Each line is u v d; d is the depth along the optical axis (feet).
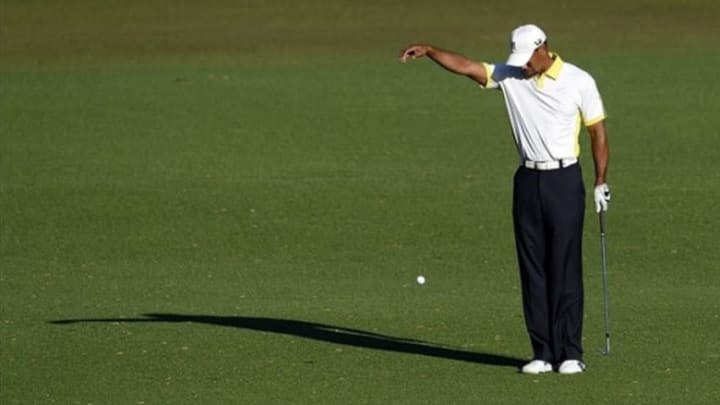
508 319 183.21
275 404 140.05
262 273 223.71
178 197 284.00
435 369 153.48
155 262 234.17
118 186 293.64
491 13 523.70
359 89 400.26
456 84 407.03
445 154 323.16
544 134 145.89
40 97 389.60
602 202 148.77
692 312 185.16
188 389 146.51
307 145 334.24
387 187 290.35
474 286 210.38
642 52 452.76
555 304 148.87
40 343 169.89
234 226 260.83
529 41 145.07
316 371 153.28
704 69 422.41
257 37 490.08
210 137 343.05
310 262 232.94
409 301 197.77
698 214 262.88
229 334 173.78
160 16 530.68
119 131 348.59
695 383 145.69
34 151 327.67
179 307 195.00
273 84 408.46
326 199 280.92
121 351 164.76
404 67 433.89
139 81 413.80
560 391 142.82
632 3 537.65
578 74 146.51
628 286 207.00
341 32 497.87
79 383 149.69
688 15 517.14
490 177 298.97
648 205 270.26
